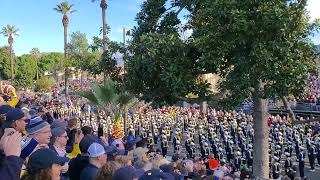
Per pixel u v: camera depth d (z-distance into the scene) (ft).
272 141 108.47
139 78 45.62
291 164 83.56
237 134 121.29
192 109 162.20
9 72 309.63
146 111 143.54
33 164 13.21
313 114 160.25
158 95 46.21
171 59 42.96
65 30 204.03
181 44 43.86
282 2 40.04
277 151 95.45
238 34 40.75
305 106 165.48
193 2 47.52
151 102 48.96
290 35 40.73
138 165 23.47
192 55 44.93
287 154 84.64
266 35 40.55
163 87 45.73
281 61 40.88
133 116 123.95
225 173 39.01
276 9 38.91
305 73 41.65
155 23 50.42
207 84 45.68
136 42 46.29
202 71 45.44
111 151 25.20
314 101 164.96
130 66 44.83
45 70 373.20
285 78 41.14
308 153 99.86
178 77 42.68
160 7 50.16
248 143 100.12
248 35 40.68
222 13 40.42
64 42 203.72
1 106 21.86
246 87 41.27
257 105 48.75
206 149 97.19
